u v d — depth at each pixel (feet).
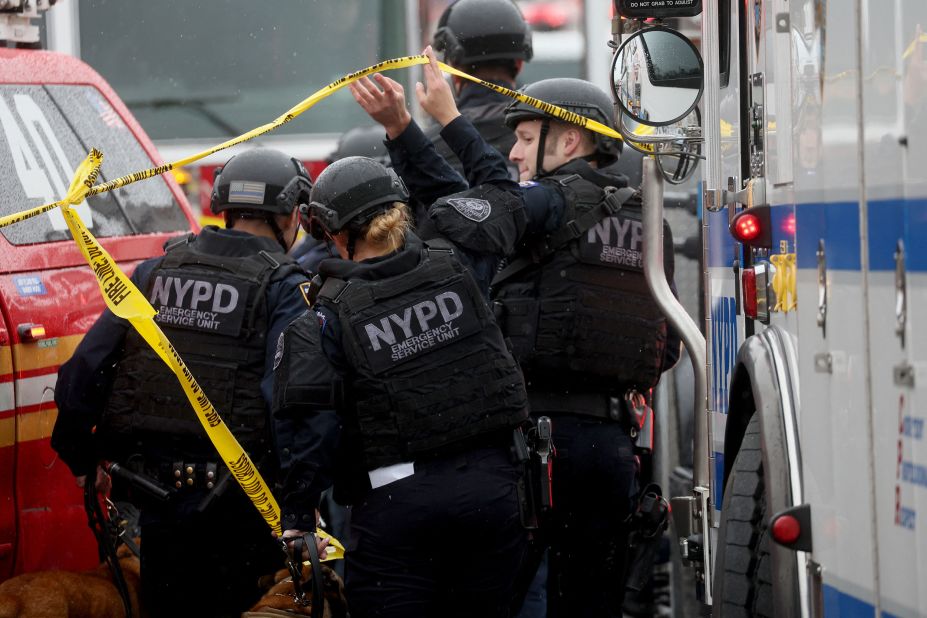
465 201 36.70
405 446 32.37
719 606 28.89
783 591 25.52
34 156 42.80
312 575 32.37
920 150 19.20
